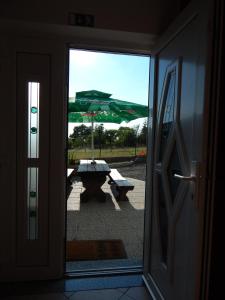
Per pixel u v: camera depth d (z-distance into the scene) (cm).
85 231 333
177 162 169
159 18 204
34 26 195
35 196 215
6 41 200
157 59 210
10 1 185
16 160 208
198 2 136
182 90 161
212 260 125
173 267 168
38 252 216
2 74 201
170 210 174
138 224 362
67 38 209
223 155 123
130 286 213
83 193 476
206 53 123
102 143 808
